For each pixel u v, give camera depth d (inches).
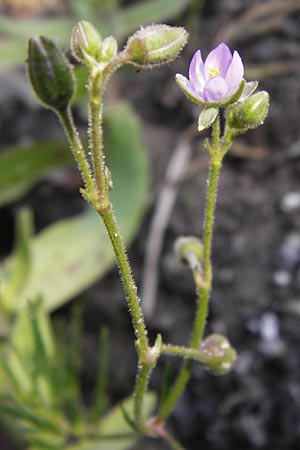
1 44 5.8
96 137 3.2
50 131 6.2
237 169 5.4
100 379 4.5
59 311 5.4
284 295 4.9
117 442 4.6
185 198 5.4
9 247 5.9
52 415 4.5
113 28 6.1
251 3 6.1
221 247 5.1
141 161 5.4
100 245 5.3
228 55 3.3
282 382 4.7
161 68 6.1
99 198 3.2
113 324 5.3
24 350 4.7
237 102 3.3
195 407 4.9
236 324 4.9
